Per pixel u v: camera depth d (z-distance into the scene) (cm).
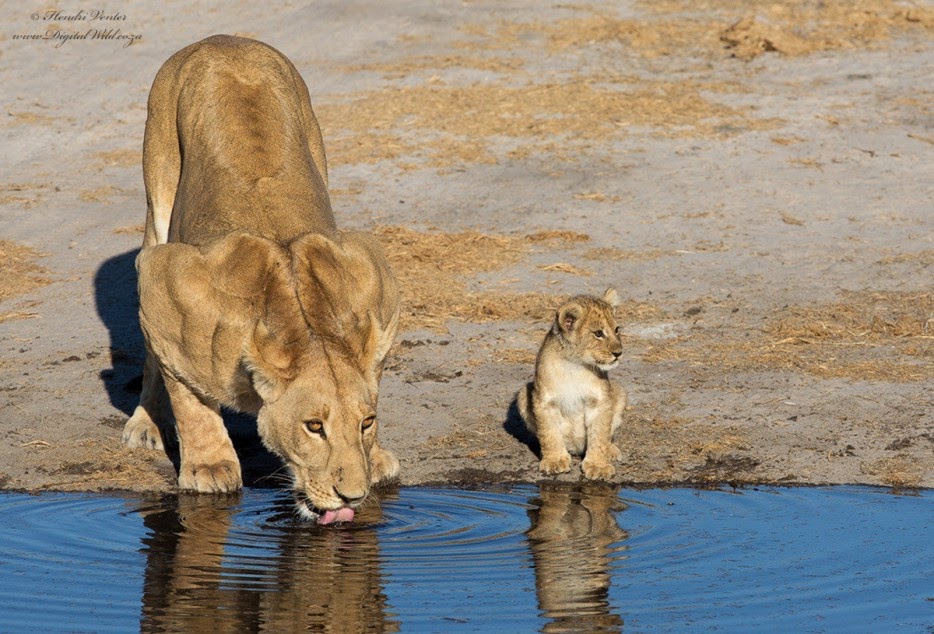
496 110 2345
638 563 929
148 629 802
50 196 2061
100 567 918
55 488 1135
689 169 2077
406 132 2258
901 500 1085
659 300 1606
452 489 1130
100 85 2606
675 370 1390
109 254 1833
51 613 829
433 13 2955
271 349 945
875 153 2130
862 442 1209
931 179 2019
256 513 1052
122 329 1569
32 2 3138
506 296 1627
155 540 982
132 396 1371
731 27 2739
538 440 1249
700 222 1877
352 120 2322
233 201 1095
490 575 902
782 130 2238
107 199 2048
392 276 1088
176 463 1200
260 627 804
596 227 1867
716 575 904
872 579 896
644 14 2955
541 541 978
